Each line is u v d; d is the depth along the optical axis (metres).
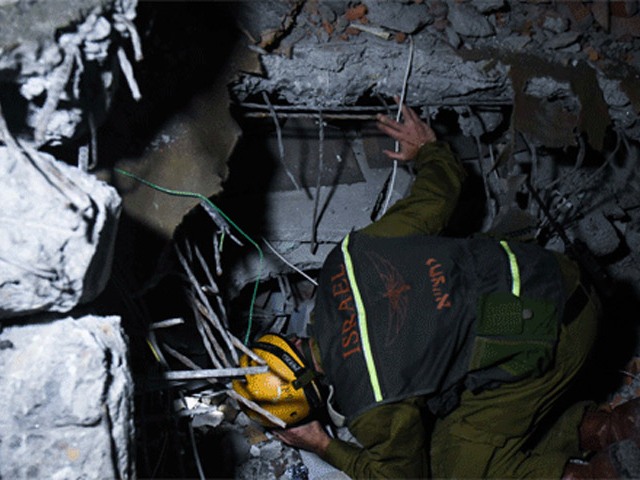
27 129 1.45
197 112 1.99
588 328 2.02
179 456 2.18
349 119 2.65
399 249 1.98
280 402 2.09
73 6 1.31
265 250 2.58
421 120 2.34
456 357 1.93
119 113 1.85
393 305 1.89
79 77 1.38
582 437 2.32
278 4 2.22
